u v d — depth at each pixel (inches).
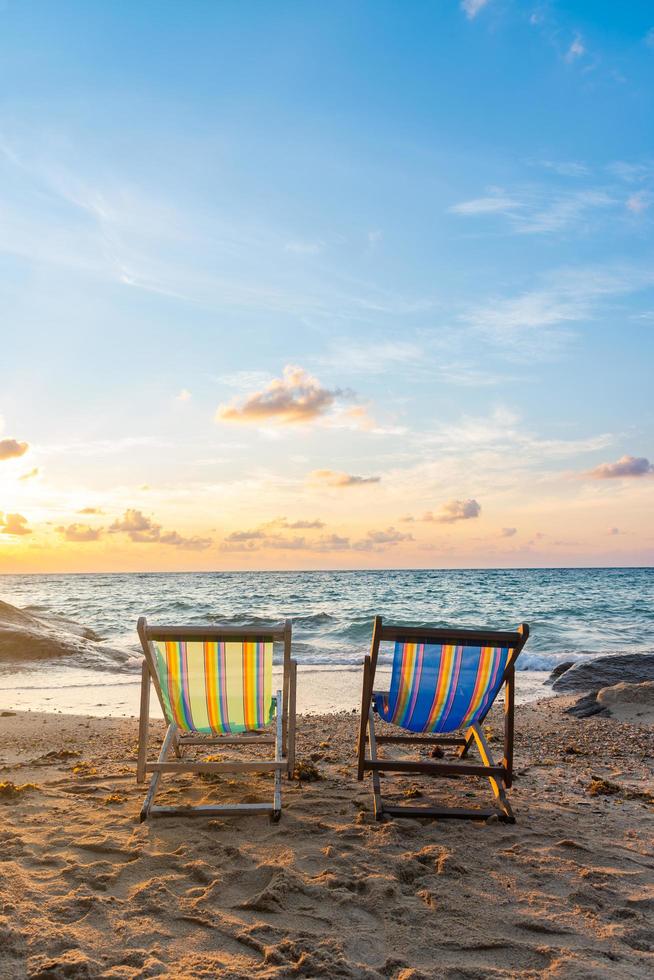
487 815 163.9
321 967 101.0
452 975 101.0
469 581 2691.9
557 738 284.8
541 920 117.0
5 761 236.7
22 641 582.6
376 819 162.2
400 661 170.9
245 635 168.9
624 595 1608.0
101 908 117.6
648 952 108.3
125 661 570.6
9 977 97.4
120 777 198.1
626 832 160.2
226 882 128.0
